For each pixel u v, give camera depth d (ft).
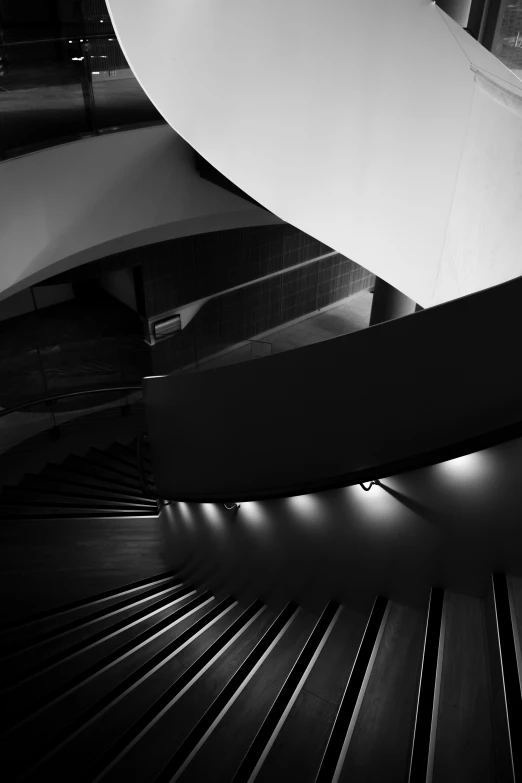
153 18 16.20
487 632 7.98
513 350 7.41
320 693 9.03
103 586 18.60
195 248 36.35
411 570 9.91
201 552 17.33
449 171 16.76
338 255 45.78
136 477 26.50
